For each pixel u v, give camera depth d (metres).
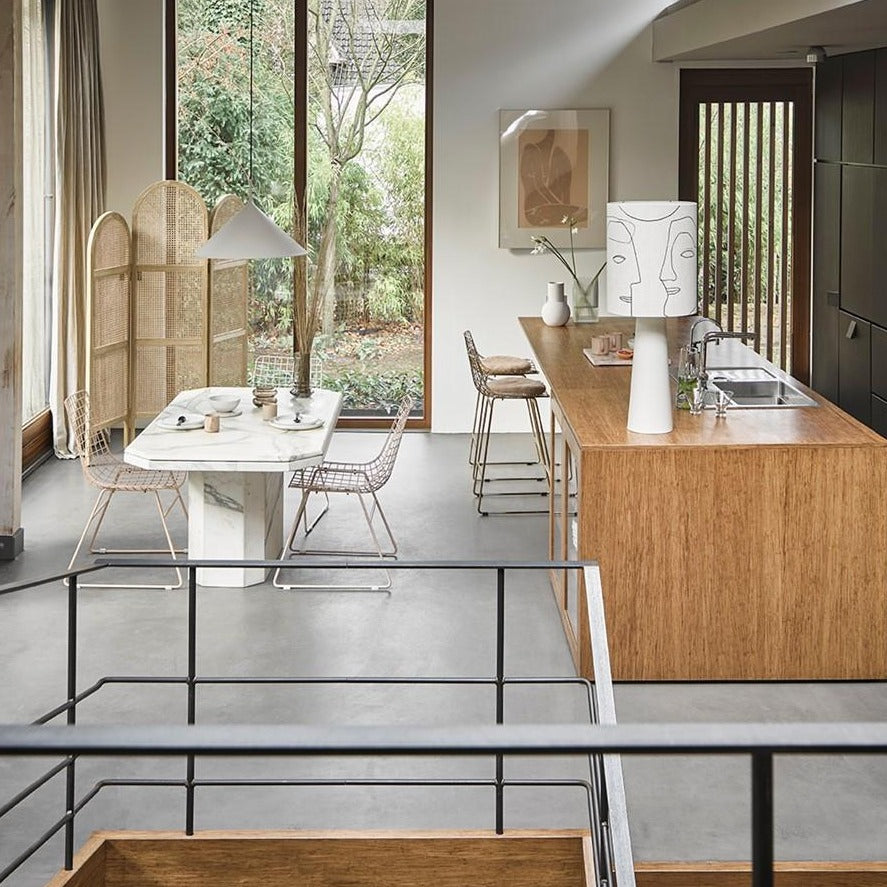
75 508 7.72
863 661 5.05
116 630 5.67
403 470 8.74
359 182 9.81
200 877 3.91
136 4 9.50
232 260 8.97
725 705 4.85
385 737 1.07
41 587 6.25
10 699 4.90
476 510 7.74
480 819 4.05
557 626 5.74
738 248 9.93
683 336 7.75
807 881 3.72
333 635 5.63
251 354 9.94
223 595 6.18
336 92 9.73
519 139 9.69
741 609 5.02
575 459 5.23
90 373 8.28
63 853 3.83
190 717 3.86
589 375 6.54
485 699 4.95
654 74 9.65
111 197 9.69
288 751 1.06
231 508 6.30
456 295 9.85
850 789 4.24
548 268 9.85
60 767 3.57
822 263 8.70
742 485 4.94
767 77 9.72
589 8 9.59
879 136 7.46
